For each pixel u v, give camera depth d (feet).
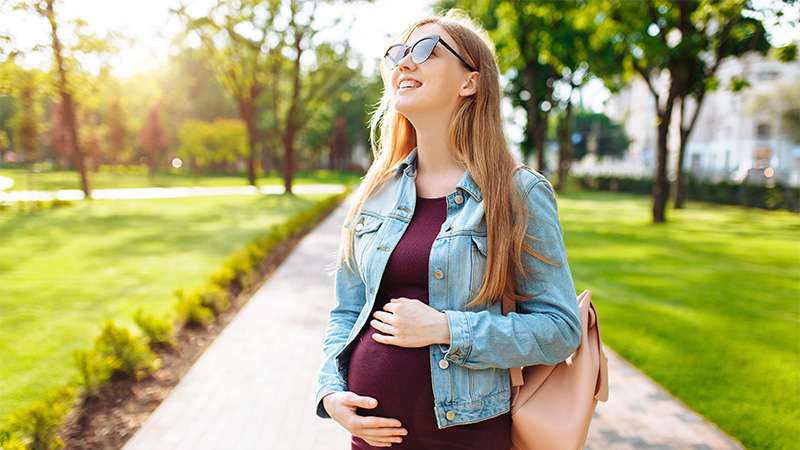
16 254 36.47
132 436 12.26
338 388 5.39
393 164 5.90
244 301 24.93
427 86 5.24
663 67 59.93
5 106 157.99
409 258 5.10
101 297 25.17
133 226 52.19
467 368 4.89
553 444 4.91
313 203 82.02
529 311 5.00
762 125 143.23
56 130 143.74
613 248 41.16
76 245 40.47
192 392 14.70
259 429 12.66
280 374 16.02
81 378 15.51
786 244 44.19
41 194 90.07
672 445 12.02
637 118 197.16
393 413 5.01
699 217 68.69
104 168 195.72
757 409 13.64
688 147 167.32
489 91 5.36
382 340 4.96
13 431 11.14
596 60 63.98
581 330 5.05
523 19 65.57
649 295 25.95
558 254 4.98
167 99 169.68
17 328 20.35
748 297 25.72
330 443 12.01
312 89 102.53
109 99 140.36
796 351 17.90
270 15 85.92
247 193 102.83
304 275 30.30
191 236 45.93
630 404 14.10
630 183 129.29
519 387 5.13
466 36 5.39
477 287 4.95
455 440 4.91
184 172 202.90
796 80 122.62
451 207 5.17
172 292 26.25
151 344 18.28
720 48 53.36
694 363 16.84
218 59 96.02
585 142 216.74
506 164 5.16
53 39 35.96
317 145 211.61
